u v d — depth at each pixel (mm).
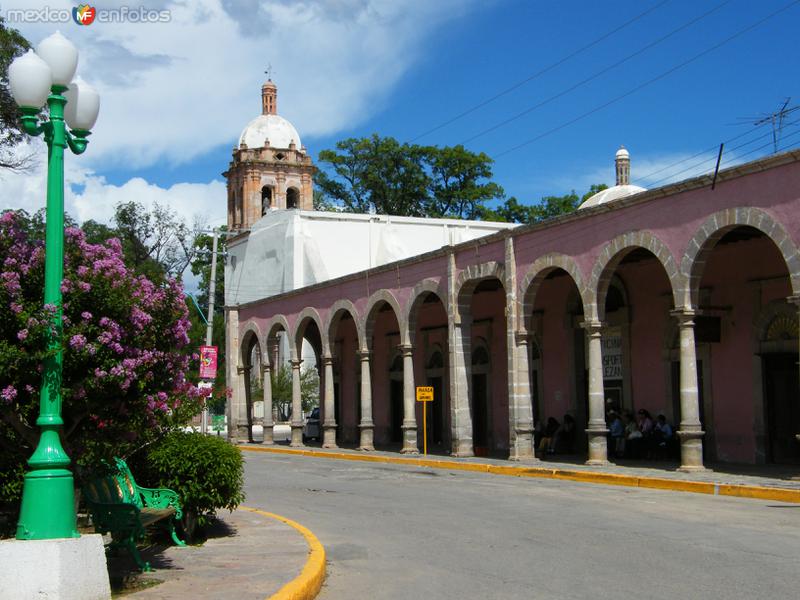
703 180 17531
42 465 6914
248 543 10273
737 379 20609
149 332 8742
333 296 32344
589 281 20484
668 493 15734
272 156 60062
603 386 21922
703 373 21469
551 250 21719
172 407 8945
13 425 8172
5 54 16438
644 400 22938
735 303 20672
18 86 7125
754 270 20266
